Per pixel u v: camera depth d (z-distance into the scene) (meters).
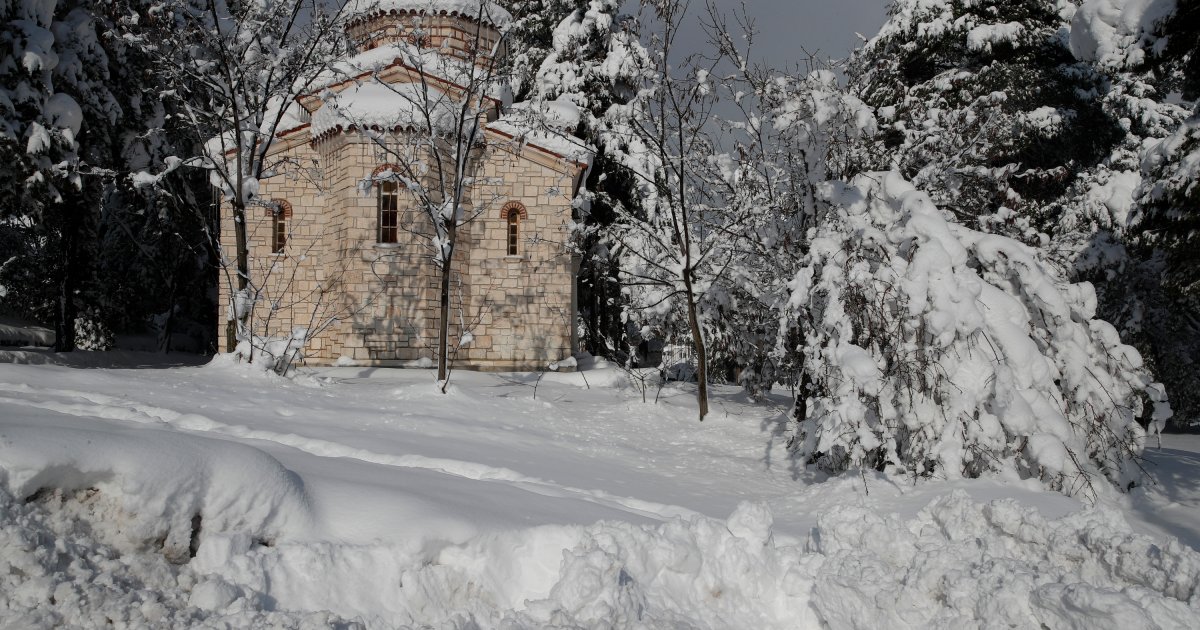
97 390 12.56
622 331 32.00
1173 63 17.67
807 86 16.47
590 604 4.98
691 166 19.20
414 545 5.48
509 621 4.84
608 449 13.84
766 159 17.97
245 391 14.48
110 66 26.39
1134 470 11.80
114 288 32.16
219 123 20.09
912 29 32.75
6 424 5.08
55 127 22.09
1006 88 29.69
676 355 21.53
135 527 4.93
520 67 24.84
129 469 4.99
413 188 18.27
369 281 22.73
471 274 24.41
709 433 16.00
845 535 6.23
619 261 27.30
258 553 5.05
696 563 5.72
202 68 18.75
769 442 15.25
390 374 21.45
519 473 10.27
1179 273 15.83
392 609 5.19
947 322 11.27
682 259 17.61
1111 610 4.22
